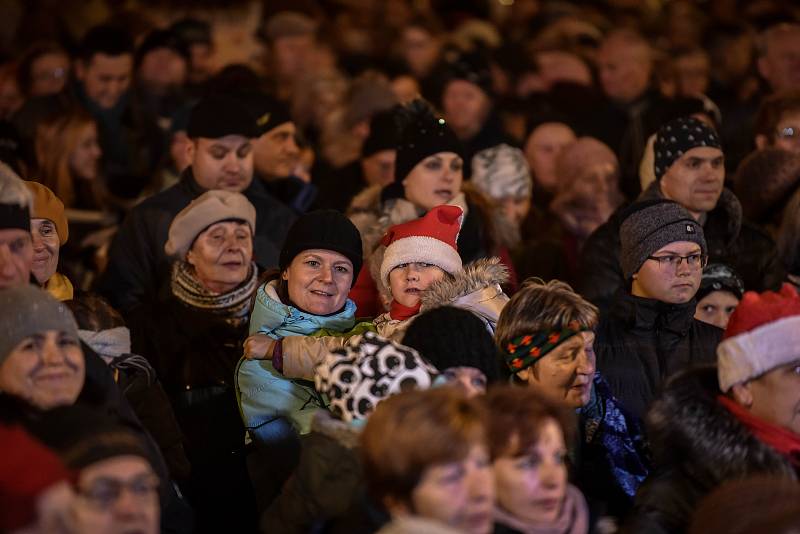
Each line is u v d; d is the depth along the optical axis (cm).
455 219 1181
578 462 1062
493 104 2112
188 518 1066
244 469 1217
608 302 1375
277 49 2419
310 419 1098
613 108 2117
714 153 1389
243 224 1279
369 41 2705
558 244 1633
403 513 826
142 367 1083
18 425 846
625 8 2955
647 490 973
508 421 877
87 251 1625
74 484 807
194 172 1468
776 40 2052
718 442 952
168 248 1287
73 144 1723
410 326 1003
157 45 2089
